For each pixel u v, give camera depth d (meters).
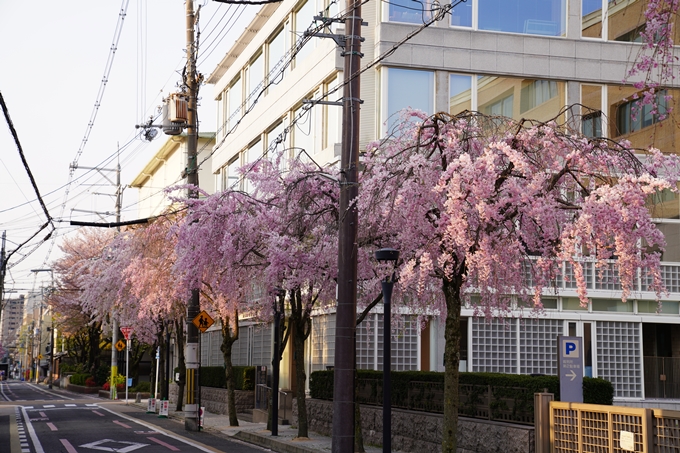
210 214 20.55
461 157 12.86
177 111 27.81
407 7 25.66
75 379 77.81
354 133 16.38
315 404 24.91
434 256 14.05
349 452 15.91
